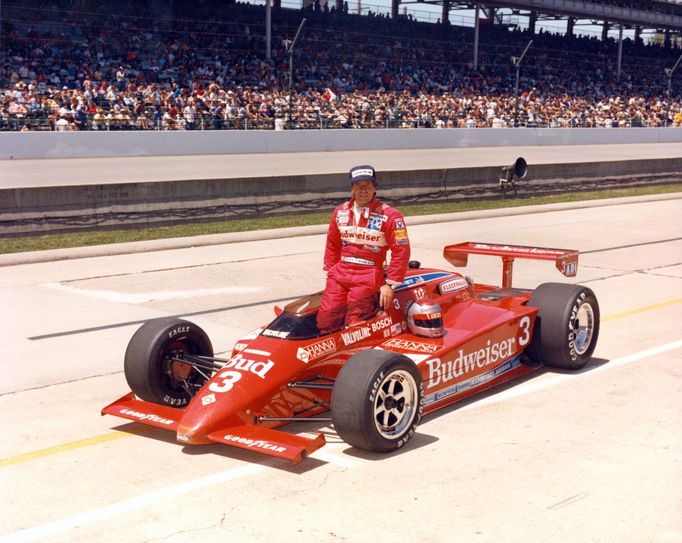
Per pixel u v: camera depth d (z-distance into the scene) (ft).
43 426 19.98
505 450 18.11
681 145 150.10
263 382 17.72
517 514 15.07
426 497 15.80
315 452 18.12
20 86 105.81
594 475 16.76
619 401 21.29
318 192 64.64
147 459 17.88
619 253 45.60
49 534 14.55
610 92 189.78
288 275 39.17
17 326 29.73
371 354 17.65
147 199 55.77
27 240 49.32
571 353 23.27
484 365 21.57
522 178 76.59
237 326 29.53
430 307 20.72
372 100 139.03
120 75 120.47
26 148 92.12
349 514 15.14
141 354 19.75
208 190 58.54
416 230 55.42
